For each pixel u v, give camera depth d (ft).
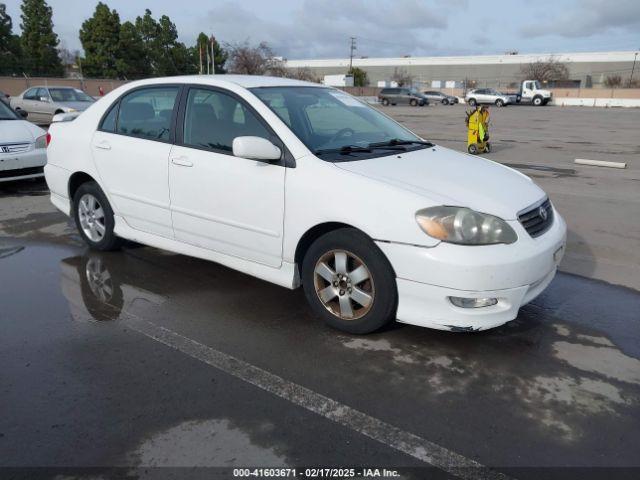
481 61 276.00
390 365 10.81
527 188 12.42
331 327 12.34
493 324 10.72
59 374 10.39
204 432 8.75
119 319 12.76
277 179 12.07
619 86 238.07
